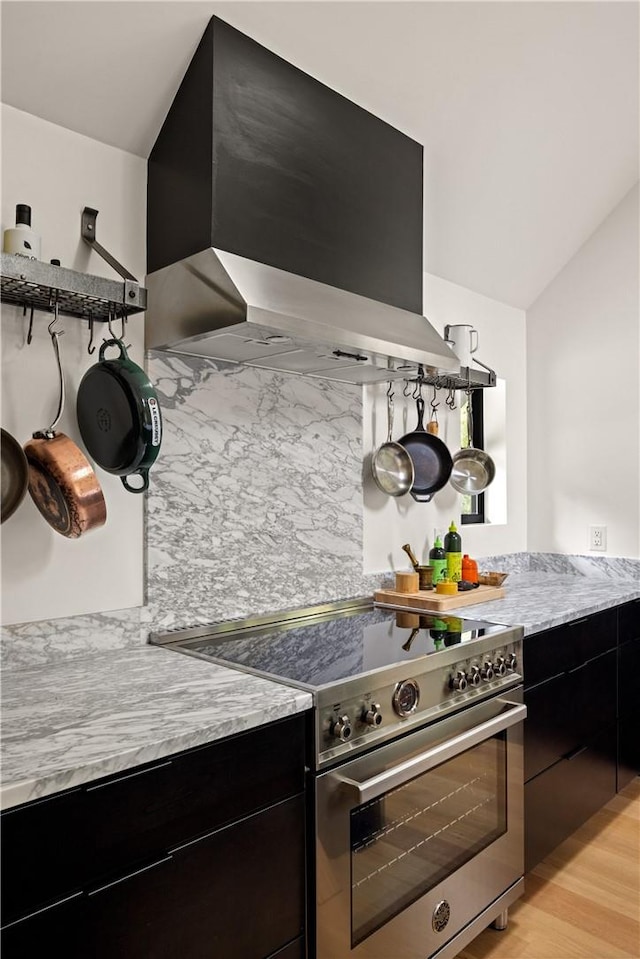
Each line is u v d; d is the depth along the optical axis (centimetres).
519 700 200
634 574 299
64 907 99
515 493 330
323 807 138
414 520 269
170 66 166
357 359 189
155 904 110
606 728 254
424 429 271
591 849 235
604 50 222
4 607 152
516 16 198
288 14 171
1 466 142
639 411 299
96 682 143
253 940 126
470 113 225
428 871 166
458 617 215
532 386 335
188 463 186
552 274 324
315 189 186
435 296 283
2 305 153
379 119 209
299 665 157
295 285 171
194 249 165
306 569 220
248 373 202
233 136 166
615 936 189
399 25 187
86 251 168
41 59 150
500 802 194
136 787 108
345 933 142
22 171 157
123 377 151
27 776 96
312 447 222
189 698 133
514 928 193
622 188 297
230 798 122
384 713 153
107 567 170
